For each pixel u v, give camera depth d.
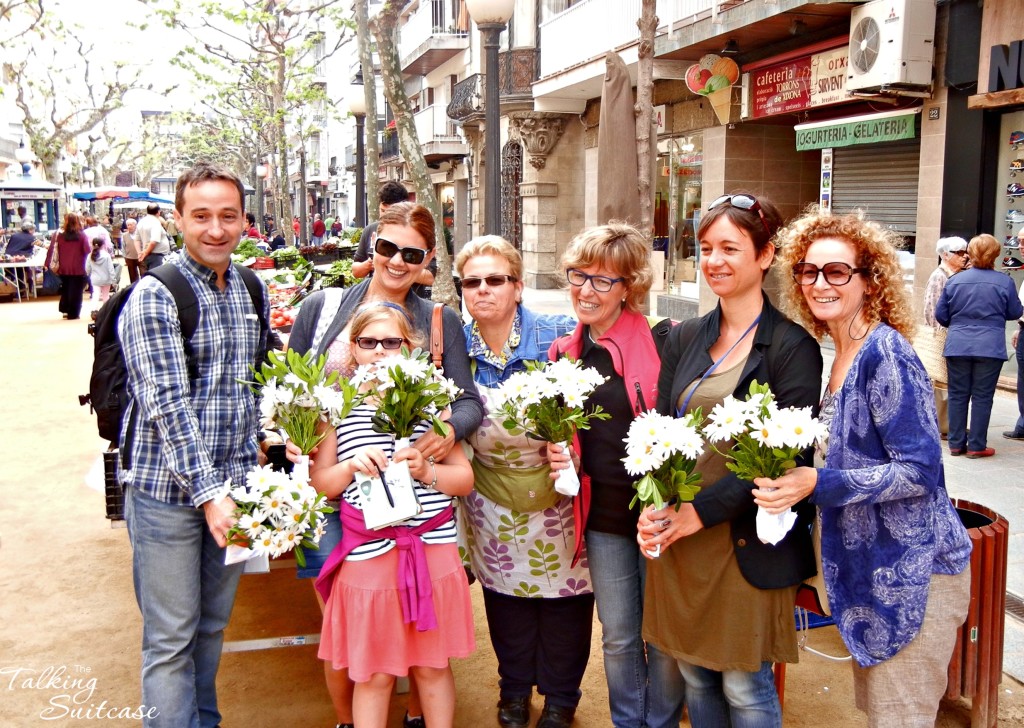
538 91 18.89
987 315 6.93
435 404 2.83
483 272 3.22
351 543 2.90
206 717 3.30
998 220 9.76
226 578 3.20
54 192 29.39
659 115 16.33
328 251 12.19
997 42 9.13
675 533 2.57
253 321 3.15
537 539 3.29
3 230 25.23
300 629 4.43
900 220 11.45
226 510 2.73
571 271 3.08
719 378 2.73
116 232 41.69
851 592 2.55
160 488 2.88
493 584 3.40
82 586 4.90
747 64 13.08
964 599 2.53
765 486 2.41
